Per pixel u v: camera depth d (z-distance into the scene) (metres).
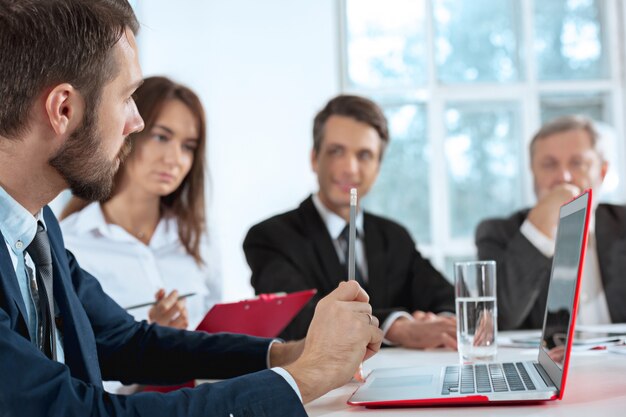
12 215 1.09
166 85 2.37
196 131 2.42
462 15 5.19
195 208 2.51
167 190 2.37
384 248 2.54
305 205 2.56
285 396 0.99
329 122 2.53
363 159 2.53
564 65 5.23
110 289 2.35
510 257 2.38
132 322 1.50
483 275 1.46
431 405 1.04
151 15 4.72
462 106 5.16
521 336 1.98
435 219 5.09
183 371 1.44
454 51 5.18
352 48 5.12
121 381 1.47
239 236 4.74
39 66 1.02
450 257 5.09
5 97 1.02
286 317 1.85
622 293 2.35
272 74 4.83
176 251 2.51
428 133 5.13
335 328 1.09
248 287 4.72
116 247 2.38
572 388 1.13
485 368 1.28
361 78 5.12
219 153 4.75
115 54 1.09
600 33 5.24
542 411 0.98
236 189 4.76
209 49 4.77
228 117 4.78
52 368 0.92
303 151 4.83
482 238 2.69
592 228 2.41
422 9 5.14
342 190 2.50
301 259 2.42
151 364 1.44
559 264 1.27
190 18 4.76
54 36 1.03
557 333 1.15
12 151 1.05
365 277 2.51
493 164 5.16
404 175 5.12
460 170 5.15
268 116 4.81
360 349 1.10
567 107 5.23
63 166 1.07
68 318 1.17
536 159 2.74
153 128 2.34
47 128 1.05
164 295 1.97
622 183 5.13
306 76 4.86
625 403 1.00
